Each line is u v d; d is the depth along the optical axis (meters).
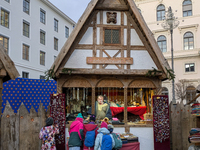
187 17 24.41
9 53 18.97
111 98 8.43
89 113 6.58
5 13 18.72
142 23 6.32
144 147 6.38
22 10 20.66
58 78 6.50
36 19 22.78
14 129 6.01
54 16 26.33
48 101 6.36
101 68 6.52
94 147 4.78
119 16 6.80
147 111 7.66
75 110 7.95
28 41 21.42
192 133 5.38
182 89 22.31
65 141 6.21
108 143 4.65
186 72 24.05
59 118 6.11
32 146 6.11
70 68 6.27
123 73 6.45
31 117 6.17
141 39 6.74
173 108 6.79
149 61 6.66
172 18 14.88
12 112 6.04
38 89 6.34
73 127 5.30
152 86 6.77
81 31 6.60
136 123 6.77
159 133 6.21
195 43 23.88
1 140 5.88
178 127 6.71
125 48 6.66
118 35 6.75
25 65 20.84
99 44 6.62
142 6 26.81
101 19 6.72
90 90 8.38
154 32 25.86
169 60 25.05
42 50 23.70
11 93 6.08
